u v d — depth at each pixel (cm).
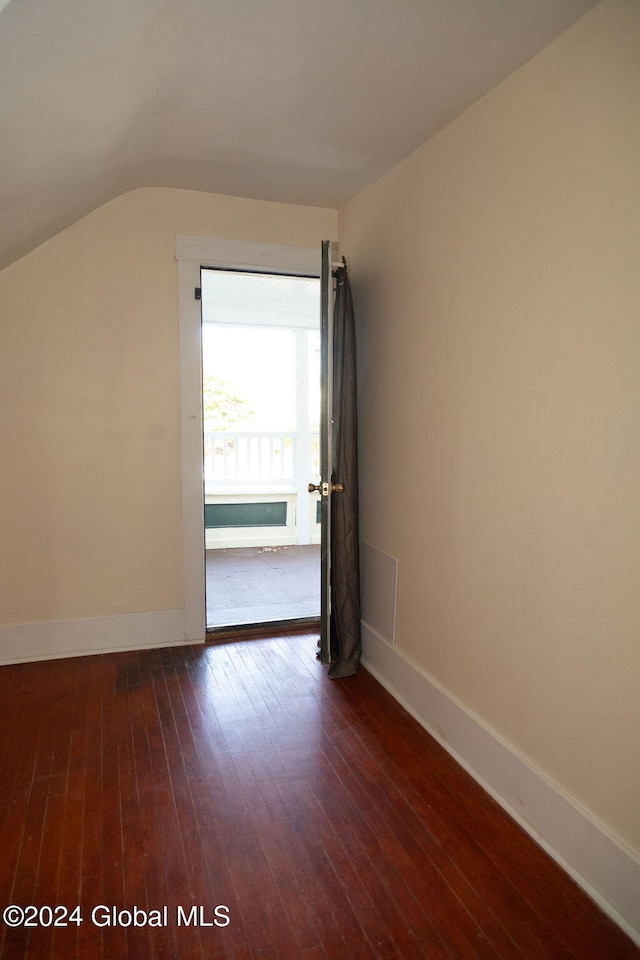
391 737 231
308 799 192
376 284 279
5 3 118
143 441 303
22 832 175
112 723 237
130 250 292
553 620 170
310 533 623
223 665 294
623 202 141
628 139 139
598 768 155
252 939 141
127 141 225
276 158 251
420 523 243
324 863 165
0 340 277
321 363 274
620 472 145
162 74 181
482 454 201
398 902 152
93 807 186
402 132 222
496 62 175
